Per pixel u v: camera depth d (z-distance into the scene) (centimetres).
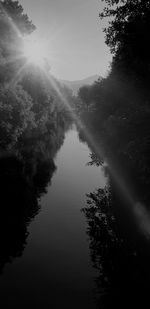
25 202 1903
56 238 1407
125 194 2017
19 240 1386
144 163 2128
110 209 1780
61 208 1808
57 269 1145
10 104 3612
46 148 4341
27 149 4016
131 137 3034
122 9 2544
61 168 2928
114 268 1160
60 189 2203
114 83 4888
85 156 3662
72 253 1270
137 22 2442
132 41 2550
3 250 1295
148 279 1090
